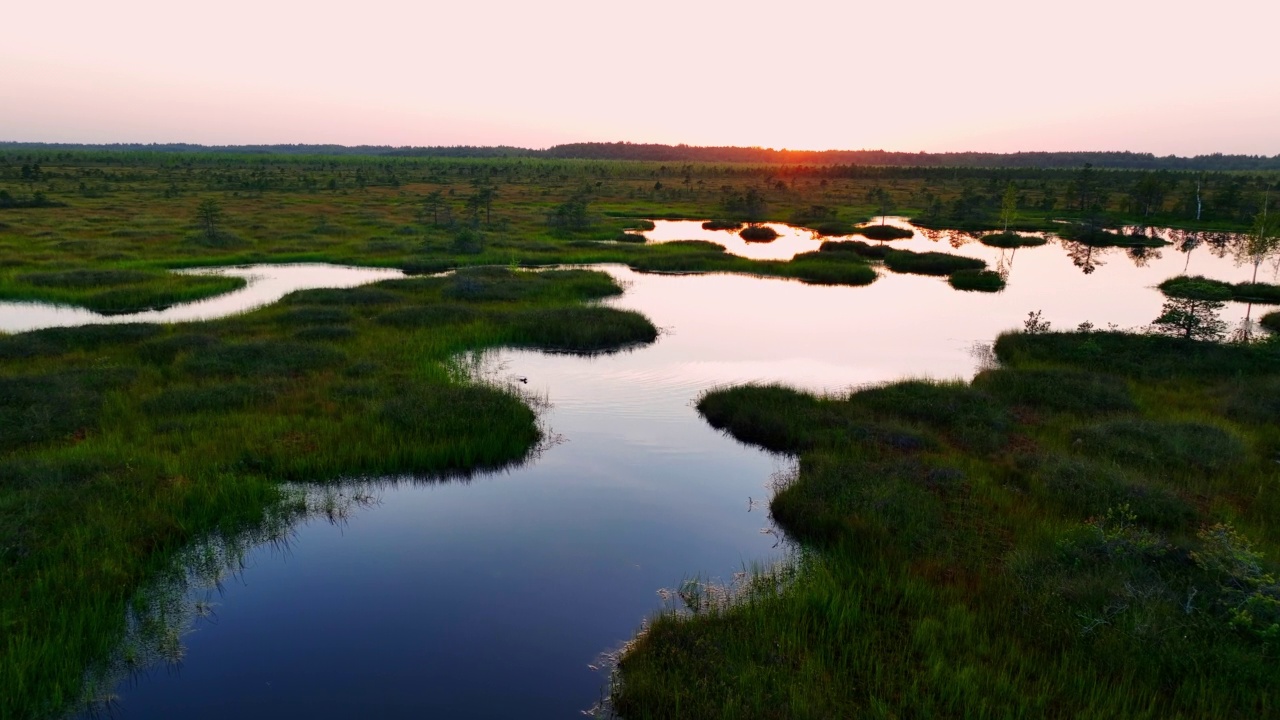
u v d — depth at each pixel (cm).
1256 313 3366
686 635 954
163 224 5531
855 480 1398
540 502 1407
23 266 3788
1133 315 3312
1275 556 1116
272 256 4453
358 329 2584
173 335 2309
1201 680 830
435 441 1595
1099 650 898
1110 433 1656
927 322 3114
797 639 937
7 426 1563
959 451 1614
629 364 2400
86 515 1186
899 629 963
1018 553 1138
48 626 905
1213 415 1834
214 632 980
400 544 1232
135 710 828
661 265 4450
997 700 820
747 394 1945
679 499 1433
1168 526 1242
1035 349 2478
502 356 2462
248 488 1338
